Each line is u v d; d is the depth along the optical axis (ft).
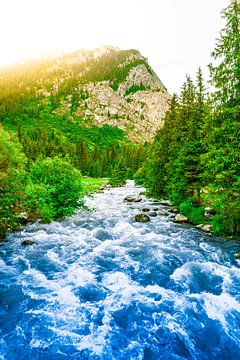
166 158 102.53
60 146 339.36
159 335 23.07
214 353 21.38
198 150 70.59
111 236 53.36
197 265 37.88
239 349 21.83
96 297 29.12
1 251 42.98
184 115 86.07
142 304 27.73
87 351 20.93
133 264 38.68
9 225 53.57
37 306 27.09
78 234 54.39
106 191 157.99
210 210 66.49
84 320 24.89
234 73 42.96
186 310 26.71
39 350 20.97
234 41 42.55
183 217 65.67
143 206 91.91
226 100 45.52
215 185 48.70
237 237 49.29
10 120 503.61
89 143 541.75
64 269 36.58
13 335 22.70
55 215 67.31
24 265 37.60
